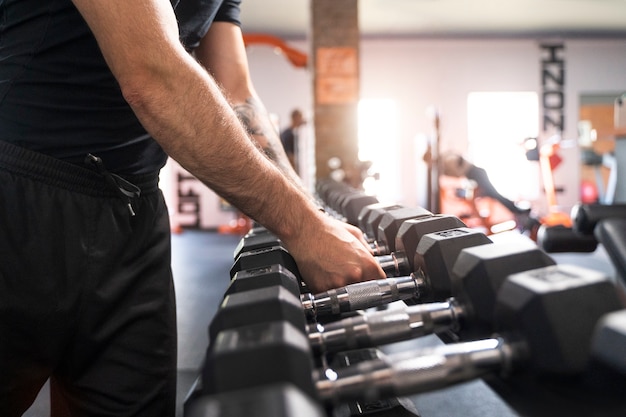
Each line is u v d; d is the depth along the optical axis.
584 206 1.18
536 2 6.86
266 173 0.66
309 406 0.28
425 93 8.38
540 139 8.46
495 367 0.42
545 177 5.92
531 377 0.41
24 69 0.72
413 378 0.41
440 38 8.32
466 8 7.07
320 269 0.70
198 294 3.44
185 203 8.12
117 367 0.81
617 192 4.76
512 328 0.42
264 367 0.35
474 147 8.04
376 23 7.62
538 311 0.39
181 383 1.91
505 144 8.02
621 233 1.13
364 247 0.73
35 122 0.73
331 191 2.01
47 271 0.73
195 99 0.59
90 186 0.77
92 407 0.81
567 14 7.34
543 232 1.32
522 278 0.42
